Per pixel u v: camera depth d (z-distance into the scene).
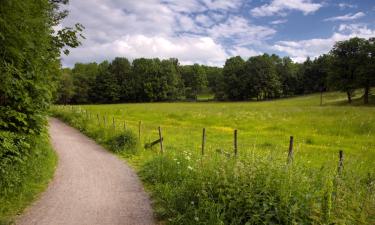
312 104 74.81
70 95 100.25
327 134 26.11
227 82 120.44
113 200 8.51
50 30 9.08
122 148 16.55
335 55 77.38
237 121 35.25
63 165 12.80
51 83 10.23
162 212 7.36
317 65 117.81
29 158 9.80
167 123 36.34
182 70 143.12
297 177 6.23
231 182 6.59
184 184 8.08
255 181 6.27
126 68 116.19
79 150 16.88
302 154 17.20
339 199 5.59
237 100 117.56
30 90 9.11
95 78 112.75
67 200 8.40
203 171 7.50
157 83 113.00
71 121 31.78
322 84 113.81
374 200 5.76
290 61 140.75
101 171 11.98
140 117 43.59
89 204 8.14
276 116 37.22
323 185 6.31
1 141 7.83
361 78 70.56
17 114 8.27
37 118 9.59
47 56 9.33
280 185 6.00
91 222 7.00
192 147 18.55
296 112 39.81
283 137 24.39
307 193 5.82
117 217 7.32
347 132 26.19
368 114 33.88
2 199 7.51
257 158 7.05
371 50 71.38
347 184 6.38
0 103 8.16
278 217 5.57
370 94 76.31
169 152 13.91
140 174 11.41
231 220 5.99
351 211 5.50
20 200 7.88
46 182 10.02
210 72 158.00
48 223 6.86
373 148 20.09
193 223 6.34
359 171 8.91
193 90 138.00
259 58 117.44
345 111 37.41
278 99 108.56
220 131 28.45
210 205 6.38
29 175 9.27
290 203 5.71
